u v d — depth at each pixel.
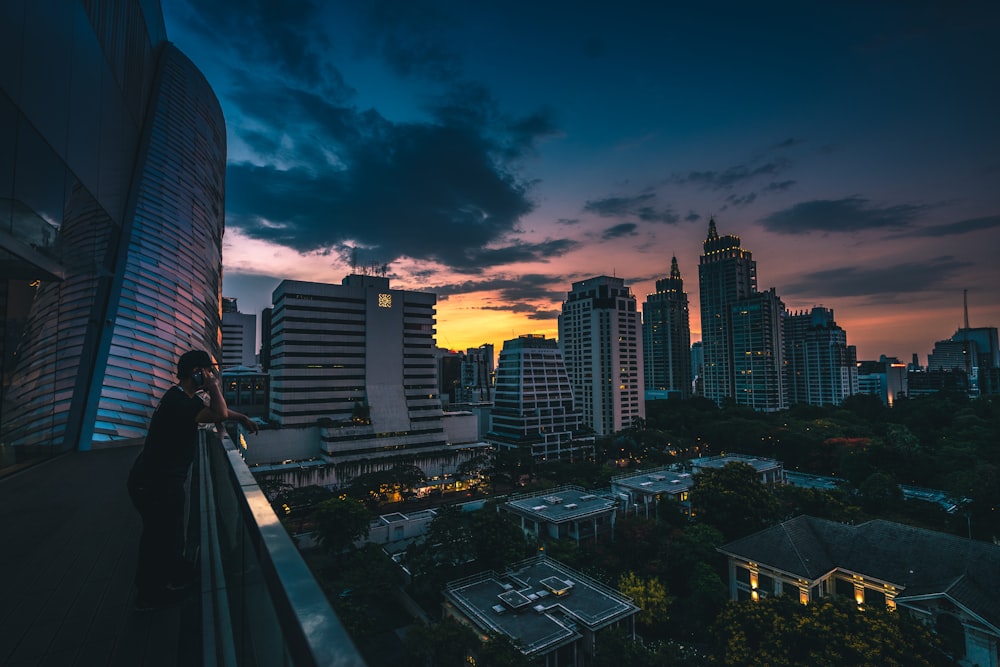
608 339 168.00
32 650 4.16
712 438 147.38
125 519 8.15
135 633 4.51
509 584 51.88
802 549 54.59
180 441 5.27
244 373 146.12
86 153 17.53
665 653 39.38
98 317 22.83
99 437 19.08
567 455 147.12
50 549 6.73
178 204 43.16
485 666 36.81
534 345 148.50
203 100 53.84
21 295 14.38
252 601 2.80
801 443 128.12
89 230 19.33
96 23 18.44
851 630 32.59
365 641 47.88
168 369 33.44
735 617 37.44
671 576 60.56
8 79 11.86
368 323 118.25
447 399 184.25
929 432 128.38
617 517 81.94
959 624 40.88
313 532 70.81
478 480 113.69
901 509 83.62
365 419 111.88
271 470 95.12
